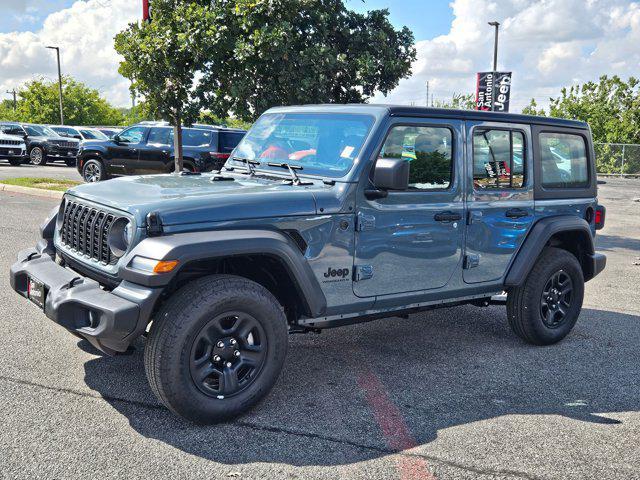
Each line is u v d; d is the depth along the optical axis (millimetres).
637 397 4562
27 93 55750
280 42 9430
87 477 3172
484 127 5004
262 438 3682
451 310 6820
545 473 3416
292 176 4520
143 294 3496
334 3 10617
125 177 4730
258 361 3902
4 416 3777
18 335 5211
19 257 4547
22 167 25750
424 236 4641
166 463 3350
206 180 4551
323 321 4328
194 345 3615
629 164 33688
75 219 4266
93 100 57656
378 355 5258
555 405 4355
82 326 3664
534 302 5477
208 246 3572
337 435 3760
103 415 3861
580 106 36469
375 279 4438
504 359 5293
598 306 7277
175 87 10203
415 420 4012
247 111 10266
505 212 5156
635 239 12656
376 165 4094
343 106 4691
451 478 3324
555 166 5637
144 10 10625
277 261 3963
